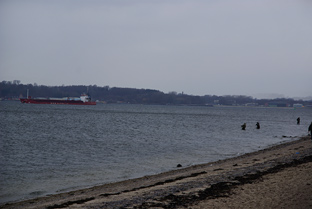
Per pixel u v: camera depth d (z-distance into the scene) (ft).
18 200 50.34
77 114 353.31
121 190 52.95
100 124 222.89
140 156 94.53
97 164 81.41
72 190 56.08
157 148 112.06
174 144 124.16
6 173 70.13
